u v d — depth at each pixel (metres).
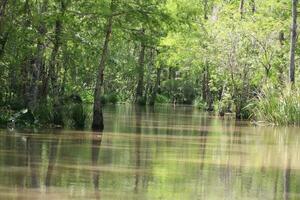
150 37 21.44
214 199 8.95
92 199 8.66
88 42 23.41
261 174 11.36
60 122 20.05
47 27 22.42
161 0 21.64
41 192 8.98
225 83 33.06
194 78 56.25
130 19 20.09
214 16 38.09
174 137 18.14
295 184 10.40
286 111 24.53
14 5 21.12
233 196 9.22
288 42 32.22
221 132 20.64
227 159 13.31
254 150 15.22
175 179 10.50
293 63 26.77
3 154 12.62
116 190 9.34
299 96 24.69
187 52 40.00
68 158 12.50
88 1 20.50
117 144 15.54
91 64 33.12
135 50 51.94
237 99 30.61
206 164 12.45
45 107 20.55
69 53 24.98
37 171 10.74
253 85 31.45
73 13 20.77
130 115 29.44
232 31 31.70
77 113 20.33
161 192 9.30
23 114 19.58
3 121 18.98
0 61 21.72
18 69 23.20
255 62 30.27
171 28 21.69
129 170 11.27
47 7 22.66
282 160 13.42
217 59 33.06
